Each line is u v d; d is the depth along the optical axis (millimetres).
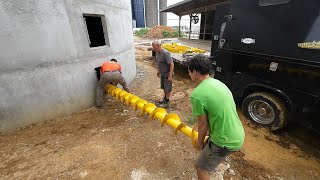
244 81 4316
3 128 3893
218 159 2102
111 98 5777
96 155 3383
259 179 2949
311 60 3096
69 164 3180
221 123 1897
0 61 3514
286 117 3748
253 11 3740
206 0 15781
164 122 3520
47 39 3941
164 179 2910
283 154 3508
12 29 3484
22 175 2969
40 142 3717
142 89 6652
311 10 2932
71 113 4789
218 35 4844
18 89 3838
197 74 1980
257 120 4262
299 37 3166
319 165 3260
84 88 4902
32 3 3600
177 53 9273
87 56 4801
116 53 5832
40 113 4266
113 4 5465
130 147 3590
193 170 3066
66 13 4125
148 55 13750
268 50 3670
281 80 3598
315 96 3168
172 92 6418
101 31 5922
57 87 4348
